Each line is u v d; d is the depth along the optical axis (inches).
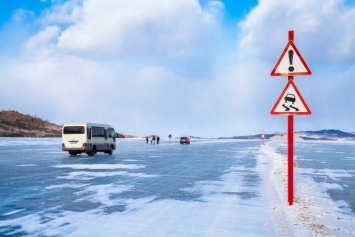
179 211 328.8
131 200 387.2
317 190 460.1
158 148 1946.4
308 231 251.1
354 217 307.3
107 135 1368.1
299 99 316.2
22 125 5497.1
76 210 331.9
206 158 1128.2
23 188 473.1
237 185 511.5
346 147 2337.6
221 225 274.8
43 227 268.5
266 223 280.2
